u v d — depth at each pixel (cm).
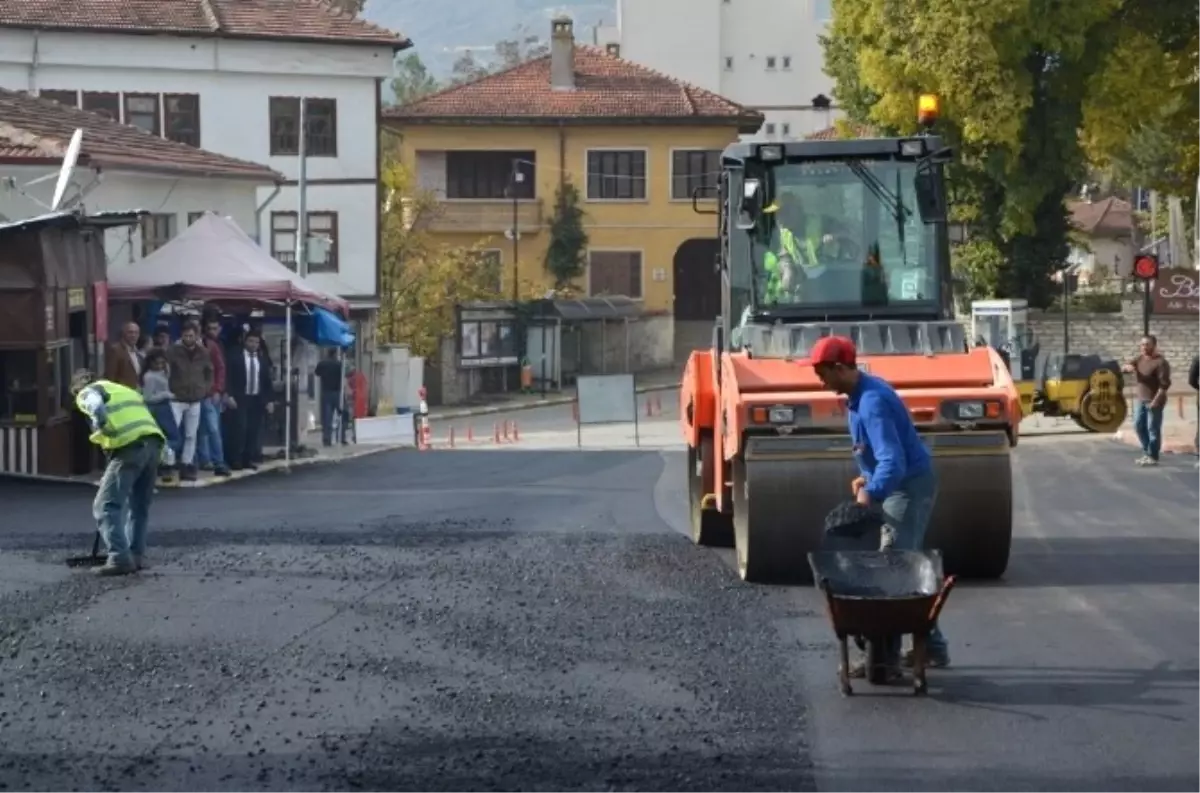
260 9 9631
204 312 4594
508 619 2144
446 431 9044
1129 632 2075
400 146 12912
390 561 2683
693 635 2039
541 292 12100
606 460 5616
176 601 2277
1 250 4025
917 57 7706
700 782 1406
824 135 13338
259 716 1644
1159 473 4791
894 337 2536
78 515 3428
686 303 13312
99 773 1446
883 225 2664
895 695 1722
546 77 12900
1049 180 8088
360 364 9844
